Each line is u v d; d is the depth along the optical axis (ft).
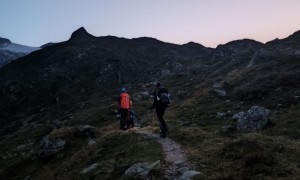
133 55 445.37
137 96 181.98
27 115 290.56
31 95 326.24
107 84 341.82
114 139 57.21
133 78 346.54
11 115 296.10
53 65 402.52
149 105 153.79
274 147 40.40
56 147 68.64
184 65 372.38
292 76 114.32
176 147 49.01
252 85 122.11
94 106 211.41
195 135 54.24
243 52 249.14
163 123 55.42
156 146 49.34
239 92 120.67
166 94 55.88
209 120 88.63
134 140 54.24
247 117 66.95
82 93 329.11
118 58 401.90
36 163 68.64
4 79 370.53
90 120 143.84
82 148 64.95
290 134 56.03
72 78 363.15
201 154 43.39
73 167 53.42
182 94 158.61
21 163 72.02
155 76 321.52
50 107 293.43
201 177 34.86
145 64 404.16
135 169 40.40
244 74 156.97
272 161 35.60
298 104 83.51
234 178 33.45
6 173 69.77
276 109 85.66
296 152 39.50
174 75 263.49
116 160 47.67
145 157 44.98
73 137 71.20
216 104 115.55
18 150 121.60
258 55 177.47
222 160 39.27
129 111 67.97
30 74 382.42
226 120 84.43
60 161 63.52
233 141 42.78
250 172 34.01
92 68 385.29
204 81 194.08
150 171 39.24
